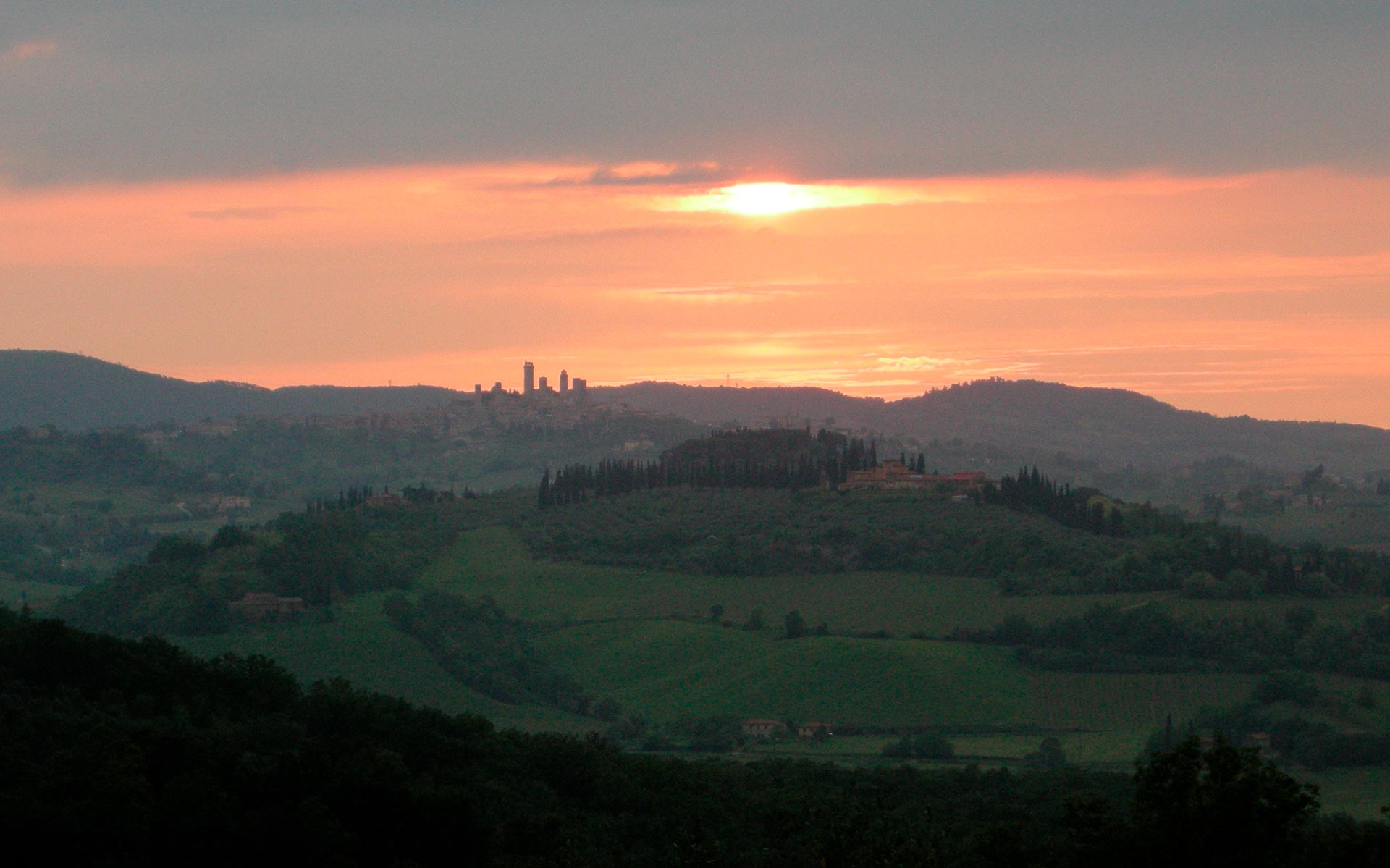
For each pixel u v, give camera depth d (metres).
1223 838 194.38
